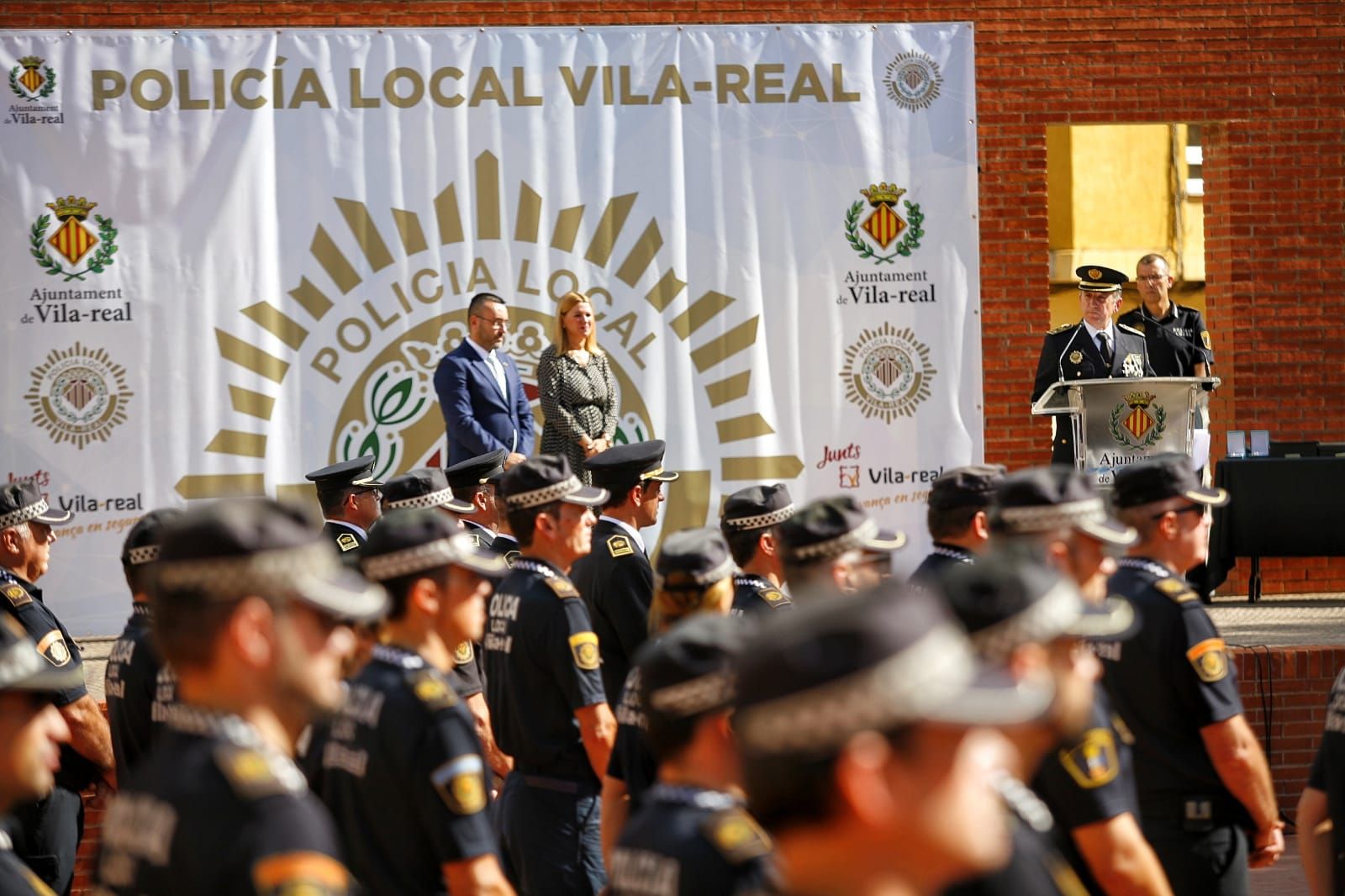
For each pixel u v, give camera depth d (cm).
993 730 201
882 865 192
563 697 613
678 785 353
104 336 1313
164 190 1319
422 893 433
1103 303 1252
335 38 1334
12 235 1306
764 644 193
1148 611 546
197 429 1320
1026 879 328
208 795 282
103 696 979
